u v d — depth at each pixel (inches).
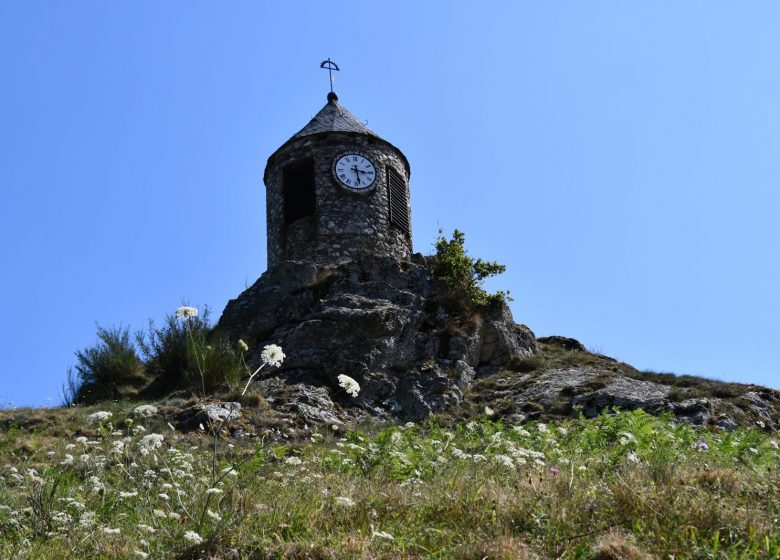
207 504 256.1
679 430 453.7
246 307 900.6
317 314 853.8
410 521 253.6
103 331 904.9
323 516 258.2
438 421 753.0
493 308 949.8
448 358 862.5
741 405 748.0
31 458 482.3
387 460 370.6
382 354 821.9
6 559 239.0
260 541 232.7
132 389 848.9
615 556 206.1
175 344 865.5
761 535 211.6
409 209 1084.5
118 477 361.7
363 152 1035.3
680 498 240.7
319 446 522.3
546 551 219.3
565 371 866.8
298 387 757.9
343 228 987.3
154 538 246.2
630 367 913.5
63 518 271.0
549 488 268.5
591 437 438.6
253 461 358.0
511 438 461.1
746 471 298.8
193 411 655.8
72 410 703.7
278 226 1027.3
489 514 247.1
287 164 1041.5
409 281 923.4
